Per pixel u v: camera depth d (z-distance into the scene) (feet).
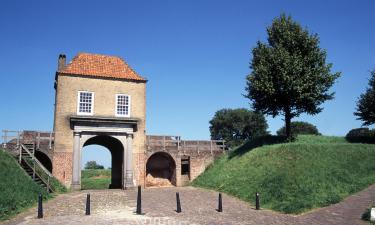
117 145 111.86
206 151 115.44
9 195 59.82
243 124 236.02
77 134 97.81
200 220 50.98
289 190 68.28
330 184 67.05
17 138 90.27
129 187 100.53
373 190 62.90
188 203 68.69
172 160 112.68
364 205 55.72
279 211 59.88
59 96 98.99
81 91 101.35
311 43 102.68
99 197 76.79
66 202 68.69
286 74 97.25
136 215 54.85
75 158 96.78
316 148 85.40
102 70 106.11
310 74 98.22
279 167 80.43
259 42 109.40
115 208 62.18
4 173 67.92
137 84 107.86
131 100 106.32
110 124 101.09
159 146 109.09
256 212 59.52
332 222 48.44
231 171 95.45
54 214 55.93
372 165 74.49
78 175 96.32
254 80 103.96
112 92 104.58
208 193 84.28
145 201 71.00
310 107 101.86
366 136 109.40
